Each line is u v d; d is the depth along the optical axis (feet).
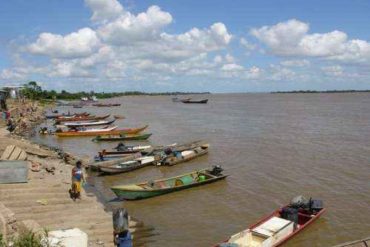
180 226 76.89
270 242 64.49
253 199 92.43
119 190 88.94
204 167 124.98
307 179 108.78
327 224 77.10
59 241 37.86
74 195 66.90
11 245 35.42
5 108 229.66
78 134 206.39
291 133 202.59
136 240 69.41
